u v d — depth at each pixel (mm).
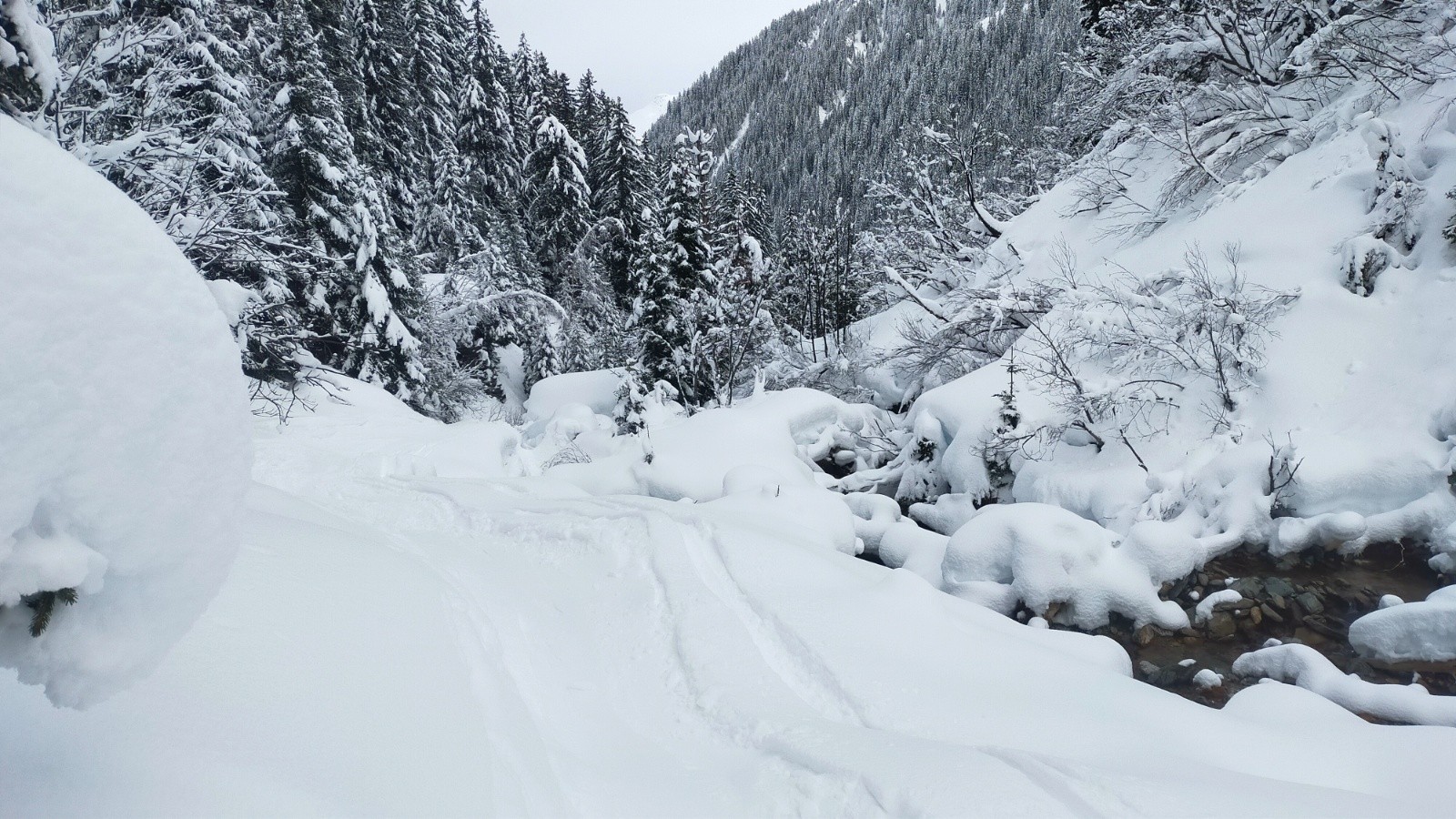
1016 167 31000
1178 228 13094
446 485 10102
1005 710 3887
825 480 14758
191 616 1362
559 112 45562
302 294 19672
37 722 1646
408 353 20672
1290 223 10766
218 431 1318
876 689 4109
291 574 3682
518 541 7633
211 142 12812
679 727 3904
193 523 1281
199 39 15883
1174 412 10273
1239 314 9789
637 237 32594
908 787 2895
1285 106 13312
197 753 1801
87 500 1102
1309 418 8797
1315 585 7691
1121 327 11359
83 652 1199
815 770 3182
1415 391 8141
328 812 1819
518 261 32094
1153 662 7258
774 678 4332
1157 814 2674
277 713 2205
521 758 2871
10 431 997
